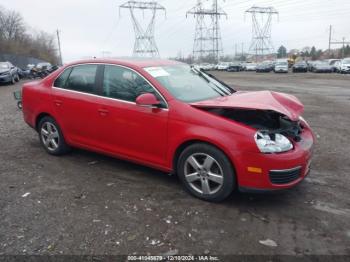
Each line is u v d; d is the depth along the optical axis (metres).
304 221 3.65
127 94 4.57
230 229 3.48
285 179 3.76
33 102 5.77
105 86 4.82
